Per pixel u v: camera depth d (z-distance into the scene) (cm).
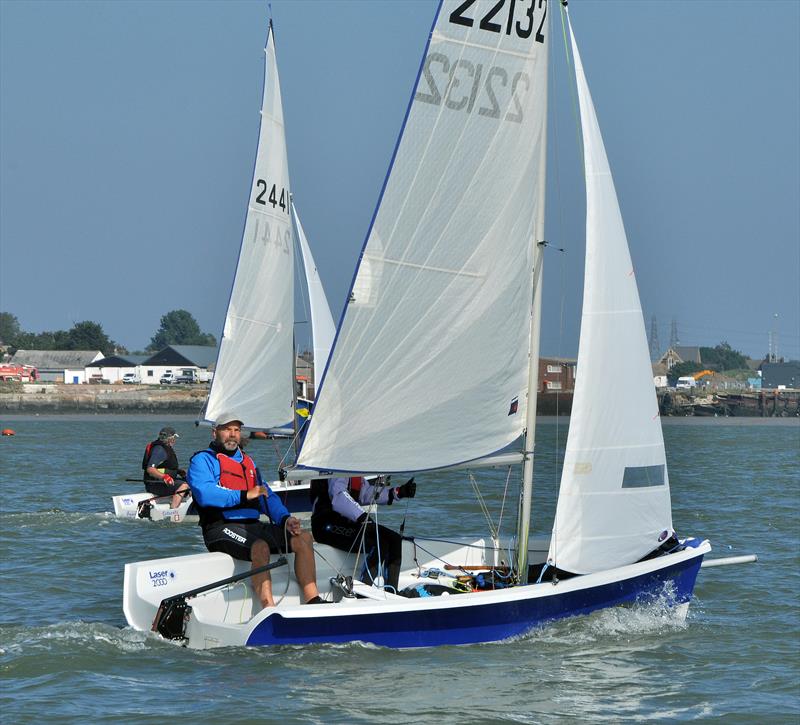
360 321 1752
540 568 2025
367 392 1780
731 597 2222
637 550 1875
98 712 1406
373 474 1800
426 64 1730
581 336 1858
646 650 1759
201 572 1766
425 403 1795
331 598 1853
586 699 1508
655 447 1889
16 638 1719
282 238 4375
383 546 1869
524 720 1421
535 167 1789
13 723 1362
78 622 1798
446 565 2039
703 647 1792
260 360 4347
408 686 1525
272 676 1549
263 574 1731
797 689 1580
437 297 1781
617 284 1872
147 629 1728
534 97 1786
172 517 3344
